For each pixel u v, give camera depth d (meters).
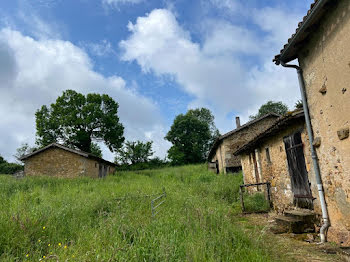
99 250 3.70
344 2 4.12
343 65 4.30
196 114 55.22
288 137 7.20
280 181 8.07
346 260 3.99
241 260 3.50
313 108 5.48
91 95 37.50
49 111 36.09
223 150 19.30
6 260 3.37
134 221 5.54
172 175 21.98
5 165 34.34
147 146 47.31
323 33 4.81
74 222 5.30
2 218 4.60
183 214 5.99
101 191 10.11
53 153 20.33
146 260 3.53
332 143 4.86
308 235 5.53
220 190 11.15
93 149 45.28
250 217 7.96
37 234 4.39
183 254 3.55
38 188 11.12
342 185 4.62
